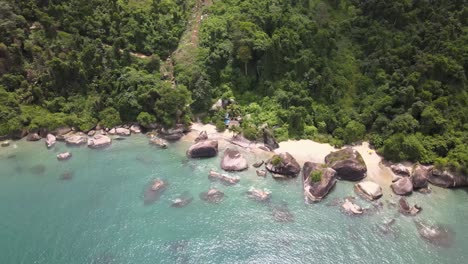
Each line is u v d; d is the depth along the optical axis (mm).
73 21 91312
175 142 76812
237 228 55781
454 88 76500
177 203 60312
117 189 63469
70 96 83625
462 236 54719
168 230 55438
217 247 52656
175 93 78875
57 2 92375
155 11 101312
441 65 75938
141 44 95188
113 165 69688
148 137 78688
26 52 84875
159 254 51594
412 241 53656
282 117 78562
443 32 83188
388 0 93500
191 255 51438
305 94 80938
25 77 83438
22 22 85312
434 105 73000
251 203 60344
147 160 71125
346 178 65125
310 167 64500
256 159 70562
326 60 86688
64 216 58125
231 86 85562
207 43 93062
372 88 82312
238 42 82500
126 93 81812
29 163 70250
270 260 50812
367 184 62562
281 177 65688
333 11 100000
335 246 52875
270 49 82562
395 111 75875
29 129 77438
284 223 56656
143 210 59094
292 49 85375
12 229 55750
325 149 73500
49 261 50844
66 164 70000
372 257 51219
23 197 61969
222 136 77562
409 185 62281
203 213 58406
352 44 91875
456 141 67875
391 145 68812
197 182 65000
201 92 82125
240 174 66875
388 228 55656
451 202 61094
